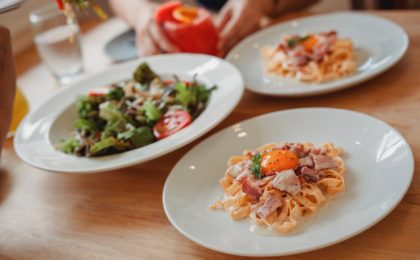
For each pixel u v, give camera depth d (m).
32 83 1.10
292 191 0.58
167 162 0.74
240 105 0.84
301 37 0.91
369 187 0.58
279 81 0.86
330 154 0.64
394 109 0.73
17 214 0.71
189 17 1.03
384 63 0.80
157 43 1.04
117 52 1.10
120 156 0.70
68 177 0.76
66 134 0.83
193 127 0.72
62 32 1.04
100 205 0.69
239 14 1.08
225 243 0.55
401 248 0.53
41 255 0.62
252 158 0.64
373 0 1.53
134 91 0.88
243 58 0.97
